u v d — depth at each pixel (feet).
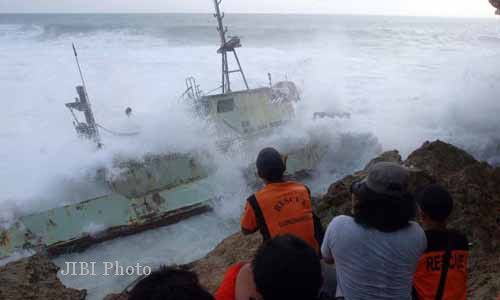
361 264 8.75
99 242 31.19
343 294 9.11
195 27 219.61
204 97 41.09
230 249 23.26
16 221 29.63
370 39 183.62
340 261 9.05
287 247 6.58
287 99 45.93
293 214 11.23
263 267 6.47
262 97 43.73
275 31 209.36
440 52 135.33
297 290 6.29
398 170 8.74
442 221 9.94
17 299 19.75
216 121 39.78
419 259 9.51
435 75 83.46
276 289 6.31
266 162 11.57
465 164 26.14
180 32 190.29
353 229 8.89
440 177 23.63
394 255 8.63
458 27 285.02
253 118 42.09
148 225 32.91
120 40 151.02
